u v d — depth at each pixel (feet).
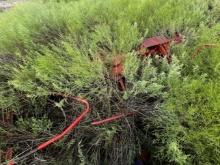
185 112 6.62
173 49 8.74
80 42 9.57
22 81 7.79
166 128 6.69
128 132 7.13
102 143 7.20
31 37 9.93
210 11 12.01
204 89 6.81
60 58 8.18
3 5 21.07
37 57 8.24
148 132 7.42
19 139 7.18
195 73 7.69
